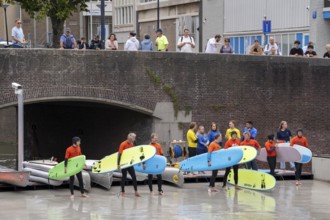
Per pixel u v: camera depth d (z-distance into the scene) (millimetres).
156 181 41094
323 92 50062
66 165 36156
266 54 50500
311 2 59344
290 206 34812
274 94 49312
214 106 48156
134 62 46594
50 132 57375
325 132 50250
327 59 50000
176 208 33656
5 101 44188
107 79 46125
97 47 54500
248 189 39875
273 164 41781
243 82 48656
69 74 45344
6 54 44156
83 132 54906
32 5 51219
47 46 75938
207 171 42375
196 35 75062
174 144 45656
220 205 34656
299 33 61344
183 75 47531
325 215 32656
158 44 48750
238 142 40625
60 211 32656
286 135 44938
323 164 43938
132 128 49250
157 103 47188
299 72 49656
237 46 68875
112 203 34812
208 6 72312
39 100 44812
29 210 32844
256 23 66062
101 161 38812
